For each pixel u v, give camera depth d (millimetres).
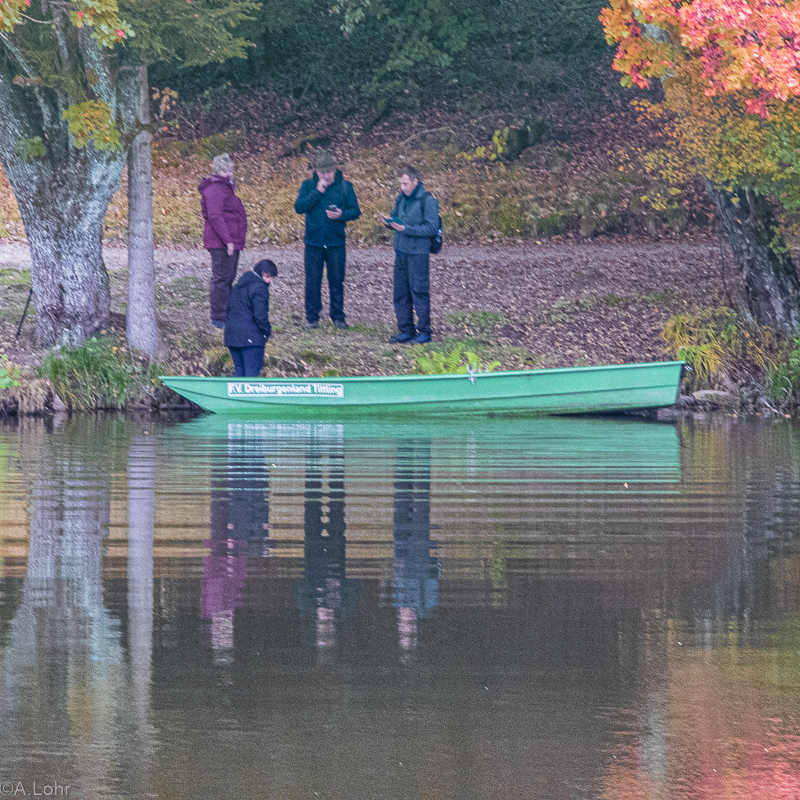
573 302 77438
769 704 18062
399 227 69125
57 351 67625
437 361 68500
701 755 16297
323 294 78250
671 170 68812
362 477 40750
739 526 31625
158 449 48938
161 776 15547
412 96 109562
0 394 63625
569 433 56812
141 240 68625
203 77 113312
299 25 115312
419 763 15961
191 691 18453
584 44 113000
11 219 93875
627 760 16125
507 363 70375
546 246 87750
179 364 68312
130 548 28359
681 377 67875
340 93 111125
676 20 51656
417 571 26094
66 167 68438
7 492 36938
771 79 50125
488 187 95875
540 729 17125
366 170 101188
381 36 115062
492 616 22547
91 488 37844
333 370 68188
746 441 52969
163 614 22547
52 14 59000
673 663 19875
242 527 31094
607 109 105688
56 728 17016
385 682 18891
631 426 60188
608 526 31562
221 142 105875
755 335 70875
